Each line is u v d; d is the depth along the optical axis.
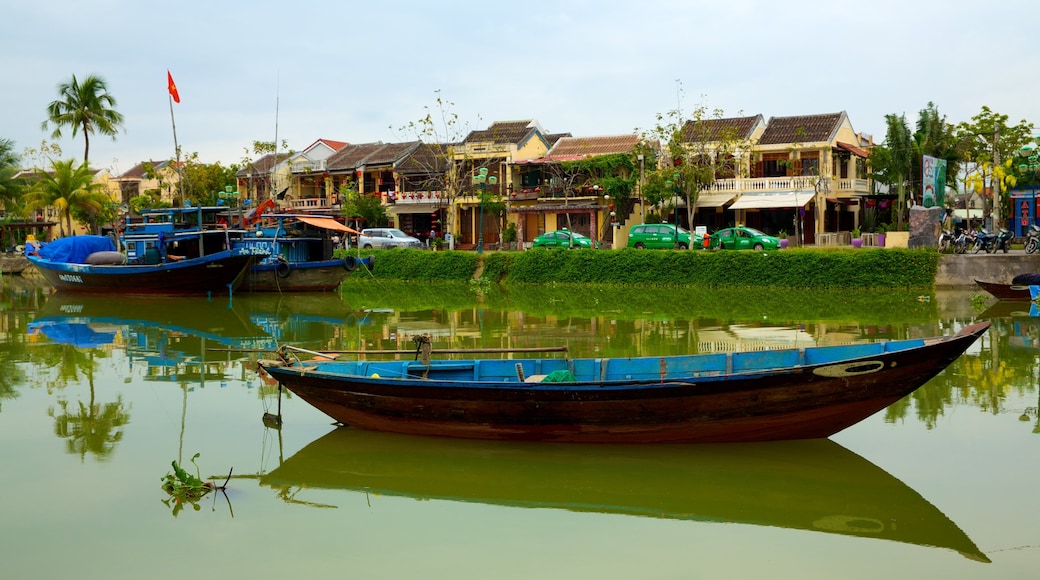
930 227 31.31
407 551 7.82
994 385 13.59
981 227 37.00
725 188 42.50
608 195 43.72
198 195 53.34
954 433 10.98
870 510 8.66
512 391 10.12
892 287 30.05
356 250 41.22
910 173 41.91
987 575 7.24
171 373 15.57
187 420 12.12
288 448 10.79
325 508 8.91
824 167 42.16
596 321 22.97
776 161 43.69
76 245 34.50
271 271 32.09
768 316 23.52
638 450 10.41
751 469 9.84
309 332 21.38
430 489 9.45
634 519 8.58
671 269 34.22
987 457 10.04
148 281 31.28
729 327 21.14
